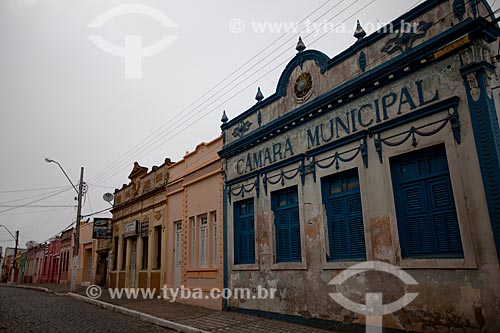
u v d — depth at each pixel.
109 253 27.42
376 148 9.32
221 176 15.45
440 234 8.08
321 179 10.84
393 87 9.17
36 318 13.62
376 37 9.77
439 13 8.46
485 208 7.21
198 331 10.48
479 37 7.77
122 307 15.82
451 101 7.92
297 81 12.13
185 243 17.53
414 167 8.72
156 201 21.28
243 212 14.26
